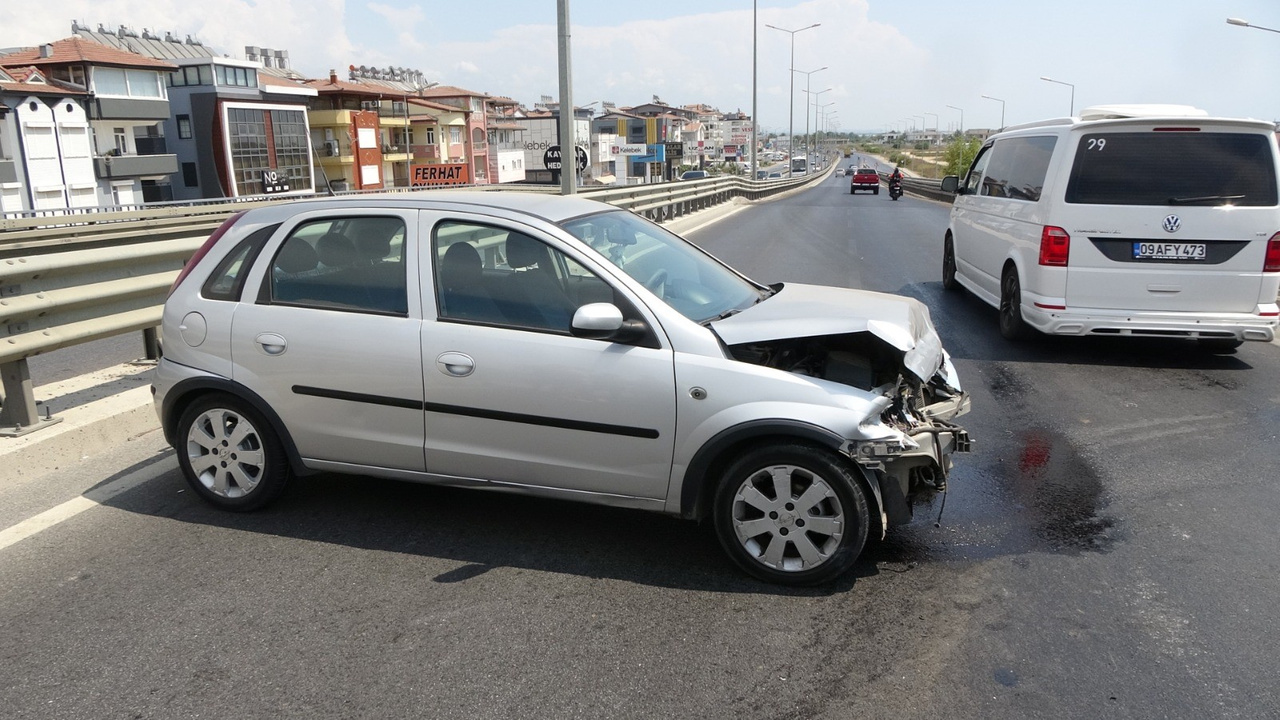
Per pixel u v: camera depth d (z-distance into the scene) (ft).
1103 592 11.95
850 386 11.88
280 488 14.39
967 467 16.81
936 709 9.40
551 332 12.66
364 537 13.67
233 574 12.43
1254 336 23.84
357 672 10.07
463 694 9.65
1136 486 15.83
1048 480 16.12
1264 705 9.47
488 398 12.82
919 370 12.16
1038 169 26.03
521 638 10.78
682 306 13.25
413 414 13.25
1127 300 24.13
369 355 13.29
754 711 9.37
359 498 15.21
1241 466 16.80
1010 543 13.51
